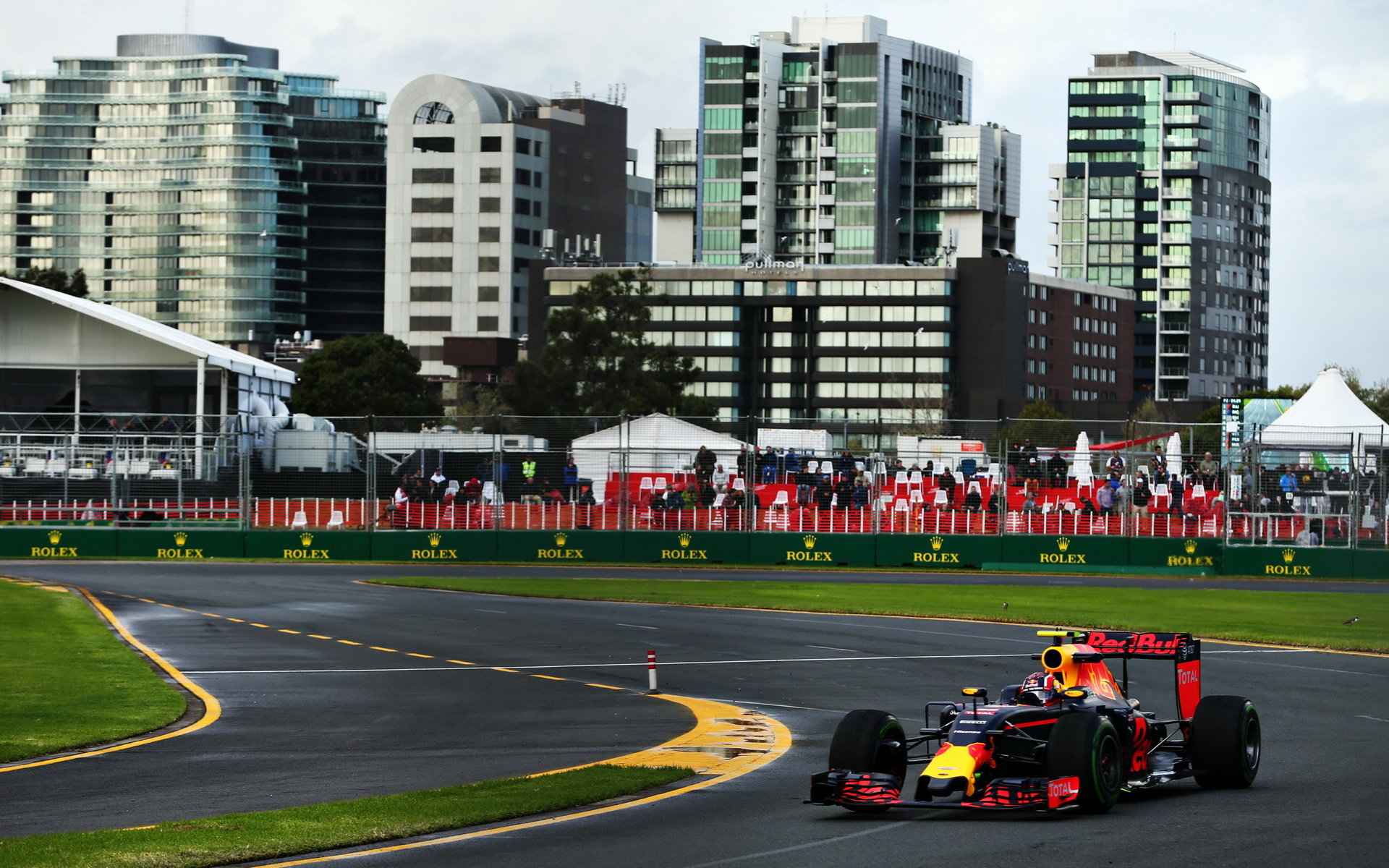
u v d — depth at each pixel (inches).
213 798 881.5
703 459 3351.4
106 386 4948.3
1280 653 1749.5
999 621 2116.1
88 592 2445.9
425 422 4564.5
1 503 3302.2
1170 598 2536.9
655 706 1321.4
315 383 7805.1
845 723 824.3
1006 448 3319.4
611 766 978.1
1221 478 3275.1
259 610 2223.2
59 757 1042.7
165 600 2342.5
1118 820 784.3
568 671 1584.6
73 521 3312.0
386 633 1943.9
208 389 4987.7
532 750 1077.1
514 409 6752.0
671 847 722.2
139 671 1526.8
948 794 772.6
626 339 6943.9
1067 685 863.7
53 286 6555.1
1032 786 772.6
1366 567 3117.6
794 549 3321.9
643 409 6540.4
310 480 3346.5
